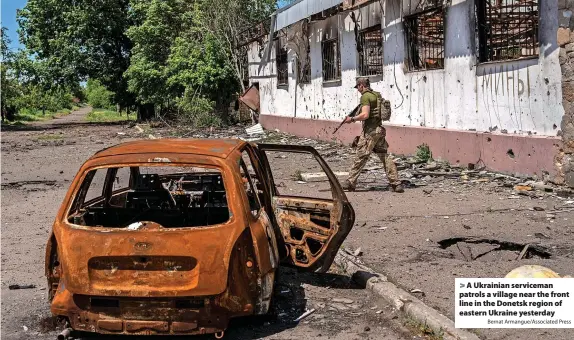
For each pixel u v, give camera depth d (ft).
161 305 14.40
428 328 15.35
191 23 108.58
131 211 18.13
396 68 53.06
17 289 20.08
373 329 15.94
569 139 32.71
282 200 20.03
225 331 15.90
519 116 37.22
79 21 136.26
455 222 27.09
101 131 114.62
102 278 14.49
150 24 112.57
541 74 34.86
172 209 18.31
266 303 15.43
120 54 142.72
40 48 141.79
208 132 91.76
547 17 34.04
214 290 14.29
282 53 87.04
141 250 14.34
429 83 47.57
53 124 159.43
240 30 99.66
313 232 19.04
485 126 40.73
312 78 74.59
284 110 86.22
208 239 14.49
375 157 51.90
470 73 42.04
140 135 96.99
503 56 40.11
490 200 31.50
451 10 43.78
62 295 14.82
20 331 16.43
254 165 19.11
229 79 101.30
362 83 34.83
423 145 48.16
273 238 16.83
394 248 23.39
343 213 18.11
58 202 37.68
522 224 26.16
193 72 100.12
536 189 33.45
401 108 52.70
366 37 59.67
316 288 19.45
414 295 17.78
